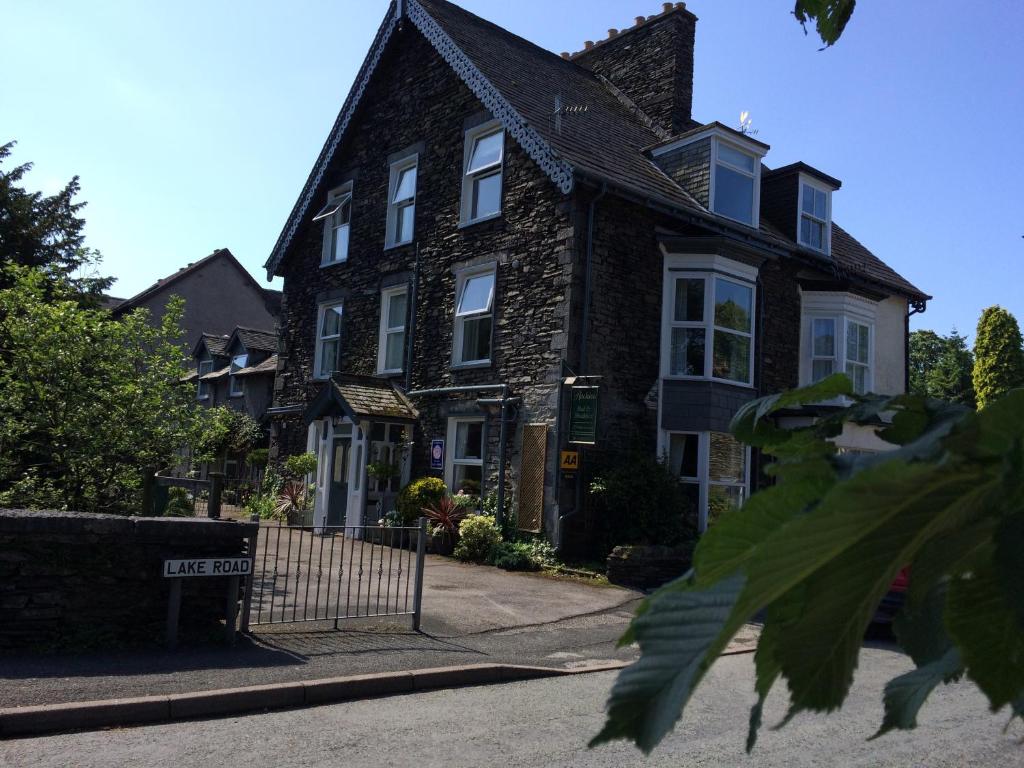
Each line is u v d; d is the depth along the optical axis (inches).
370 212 751.1
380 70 757.9
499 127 628.7
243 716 220.1
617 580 475.8
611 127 668.1
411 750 195.3
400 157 721.0
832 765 193.2
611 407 551.8
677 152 629.3
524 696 251.4
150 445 418.3
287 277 860.0
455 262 644.1
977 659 35.9
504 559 511.2
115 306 1446.9
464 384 615.8
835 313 679.7
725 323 595.2
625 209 573.3
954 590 35.6
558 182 538.3
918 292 761.0
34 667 236.8
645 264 581.3
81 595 267.0
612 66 784.9
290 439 811.4
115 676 232.8
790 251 636.7
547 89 668.7
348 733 207.6
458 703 241.1
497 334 592.4
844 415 38.4
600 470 541.0
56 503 392.5
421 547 333.1
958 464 24.4
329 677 245.6
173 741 195.9
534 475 544.1
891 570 27.9
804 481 26.3
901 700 41.3
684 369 582.9
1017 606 27.6
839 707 30.2
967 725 230.7
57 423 397.7
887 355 748.0
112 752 185.8
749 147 625.0
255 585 391.9
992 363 970.7
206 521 285.1
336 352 775.7
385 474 624.4
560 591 440.8
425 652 290.2
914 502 25.3
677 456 581.6
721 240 580.7
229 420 460.1
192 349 1395.2
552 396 542.0
